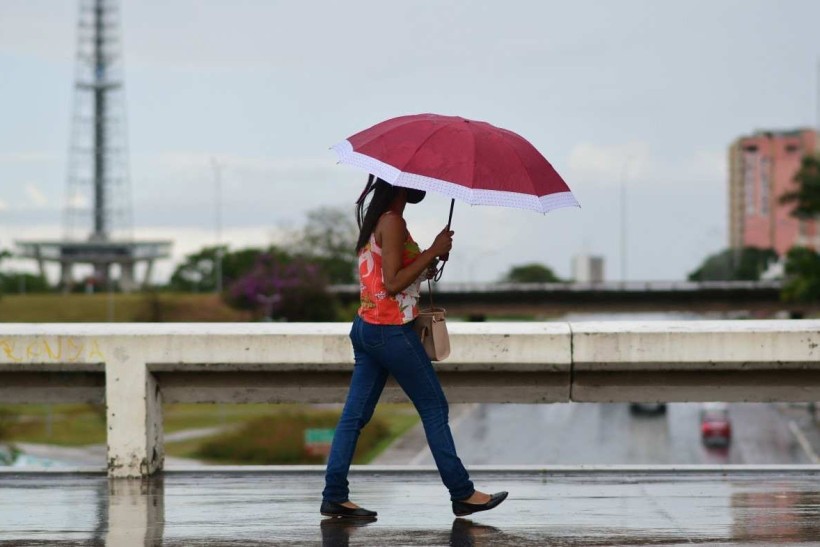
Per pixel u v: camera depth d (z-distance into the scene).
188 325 18.03
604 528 13.91
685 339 16.97
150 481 17.34
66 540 13.36
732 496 16.02
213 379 18.03
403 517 14.59
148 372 17.61
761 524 14.12
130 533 13.71
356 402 14.14
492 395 17.89
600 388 17.77
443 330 13.80
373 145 12.95
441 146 12.68
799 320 18.02
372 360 13.99
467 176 12.50
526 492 16.38
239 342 17.27
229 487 16.84
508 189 12.62
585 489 16.62
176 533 13.70
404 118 13.47
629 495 16.11
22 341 17.38
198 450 159.25
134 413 17.50
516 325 17.61
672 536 13.47
